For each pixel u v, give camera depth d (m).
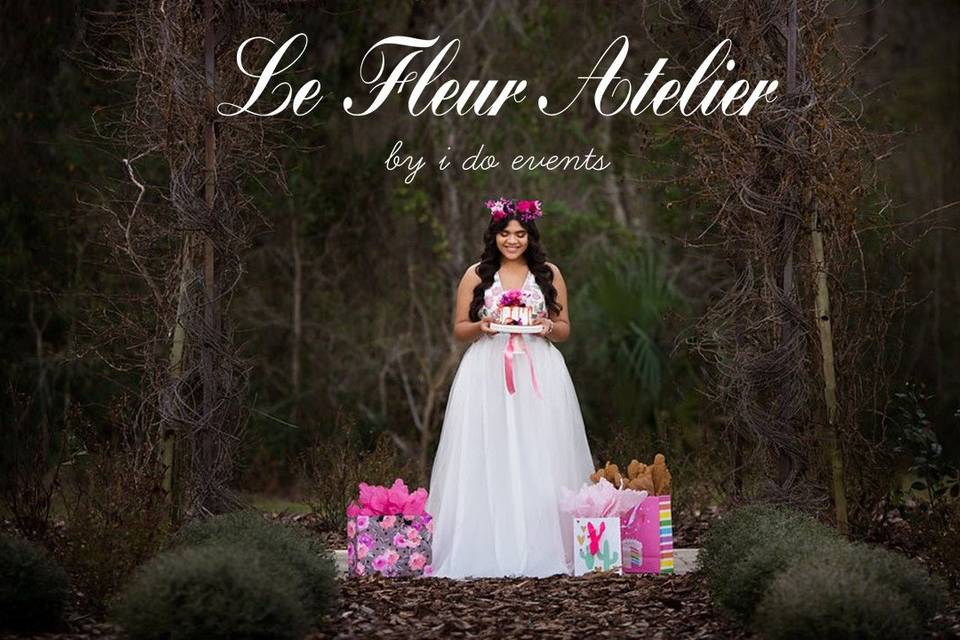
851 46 7.39
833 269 7.03
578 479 7.30
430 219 15.17
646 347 13.39
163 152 7.07
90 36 9.09
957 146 15.71
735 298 7.08
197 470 6.80
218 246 6.91
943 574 6.29
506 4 14.84
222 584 4.78
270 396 14.75
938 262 14.80
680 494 9.29
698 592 6.27
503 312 7.23
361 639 5.38
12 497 7.27
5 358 12.38
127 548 5.78
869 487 7.40
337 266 15.10
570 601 6.17
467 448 7.16
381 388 14.89
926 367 14.48
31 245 12.52
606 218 15.22
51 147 12.49
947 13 16.91
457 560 6.97
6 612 5.26
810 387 6.98
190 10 6.91
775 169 6.95
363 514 7.06
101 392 12.43
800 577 4.86
